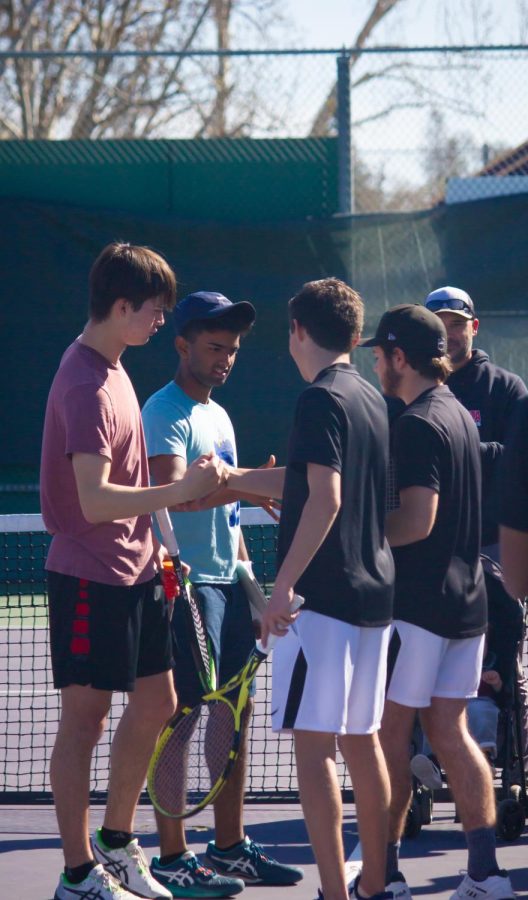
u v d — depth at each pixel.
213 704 14.65
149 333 13.80
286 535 12.98
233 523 15.55
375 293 38.94
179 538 15.12
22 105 63.84
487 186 42.06
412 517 13.54
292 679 12.73
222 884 14.73
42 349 39.69
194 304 15.21
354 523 12.87
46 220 39.62
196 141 40.91
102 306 13.68
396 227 38.88
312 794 12.66
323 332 13.44
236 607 15.56
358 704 13.09
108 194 40.91
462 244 38.62
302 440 12.65
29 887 14.88
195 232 39.31
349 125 40.25
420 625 13.71
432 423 13.72
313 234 39.06
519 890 14.62
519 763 17.16
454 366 19.97
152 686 14.12
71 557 13.57
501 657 16.86
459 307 19.69
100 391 13.41
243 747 15.13
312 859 16.30
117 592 13.50
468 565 14.07
